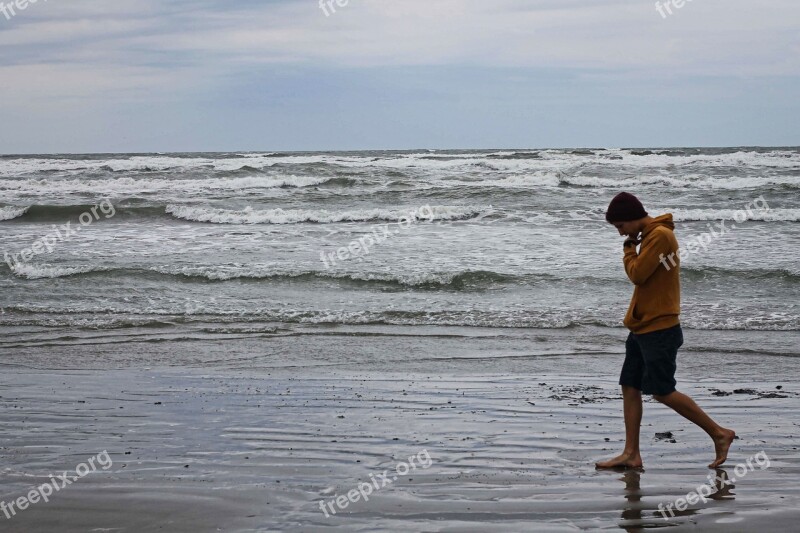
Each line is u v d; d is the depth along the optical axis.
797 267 13.67
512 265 14.25
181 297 12.37
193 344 9.48
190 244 17.17
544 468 4.88
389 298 12.17
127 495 4.35
